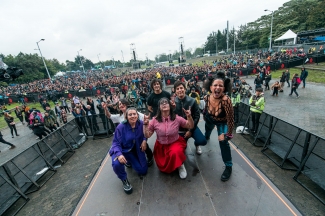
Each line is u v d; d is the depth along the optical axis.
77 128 7.25
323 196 3.41
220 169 2.78
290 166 4.34
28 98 22.00
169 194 2.38
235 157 3.08
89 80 37.75
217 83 2.38
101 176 3.01
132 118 2.69
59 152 5.95
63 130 6.39
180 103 3.21
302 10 54.28
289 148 4.19
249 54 47.00
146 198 2.37
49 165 5.23
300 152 4.04
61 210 3.75
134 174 2.90
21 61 62.34
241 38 82.00
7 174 4.14
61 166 5.58
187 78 22.45
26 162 4.70
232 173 2.66
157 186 2.55
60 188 4.52
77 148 6.62
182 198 2.29
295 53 26.81
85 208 2.34
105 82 25.06
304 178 3.93
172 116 2.67
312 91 12.01
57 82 38.91
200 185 2.47
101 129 7.31
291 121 7.56
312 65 21.44
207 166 2.88
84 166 5.42
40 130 7.84
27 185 4.56
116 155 2.46
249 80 18.89
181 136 3.15
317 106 8.99
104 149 6.35
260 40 63.91
